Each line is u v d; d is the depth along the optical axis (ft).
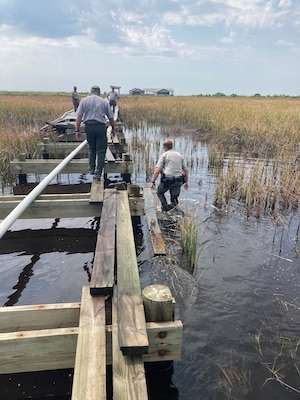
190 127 57.93
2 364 6.75
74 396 5.36
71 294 11.60
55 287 12.01
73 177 26.76
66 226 17.37
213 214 19.08
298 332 9.80
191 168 30.07
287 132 38.37
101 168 18.84
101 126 18.28
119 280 8.68
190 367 8.46
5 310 7.50
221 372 8.32
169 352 7.13
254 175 22.91
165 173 18.48
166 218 18.02
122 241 11.16
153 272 12.89
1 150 27.84
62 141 35.32
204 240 15.79
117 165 23.29
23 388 7.74
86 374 5.76
